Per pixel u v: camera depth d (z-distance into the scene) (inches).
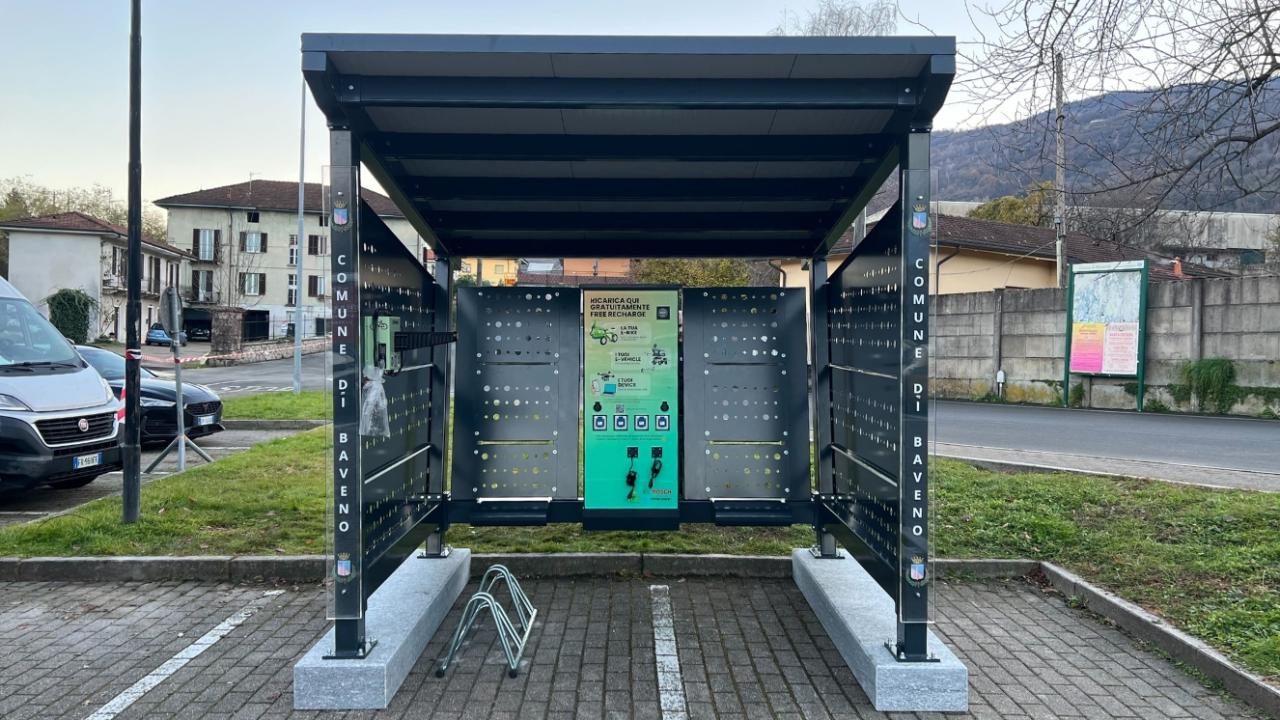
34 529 232.4
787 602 192.9
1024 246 834.2
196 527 241.6
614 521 197.0
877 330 160.7
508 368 203.0
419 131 167.9
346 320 138.3
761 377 203.8
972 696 142.9
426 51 129.3
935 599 197.9
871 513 162.1
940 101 136.6
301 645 166.6
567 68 137.5
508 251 233.0
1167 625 167.0
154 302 2049.7
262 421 533.0
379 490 151.1
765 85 140.9
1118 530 227.5
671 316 200.8
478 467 201.2
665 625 177.3
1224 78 208.1
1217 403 548.1
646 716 134.3
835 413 199.3
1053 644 168.2
